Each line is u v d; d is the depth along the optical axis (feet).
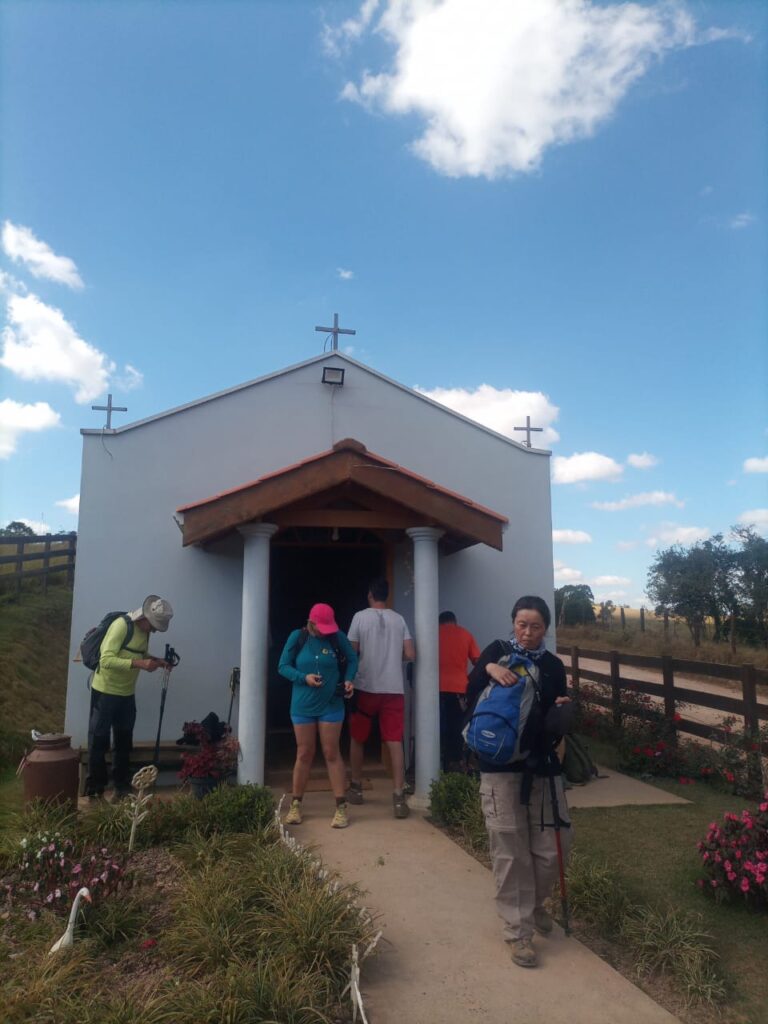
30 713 33.01
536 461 29.60
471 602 28.25
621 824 20.38
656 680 59.93
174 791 23.12
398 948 13.17
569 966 12.67
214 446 26.78
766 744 23.71
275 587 39.37
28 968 11.94
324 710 19.93
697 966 12.36
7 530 73.56
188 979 11.82
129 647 22.20
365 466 22.02
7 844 16.58
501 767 13.07
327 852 17.84
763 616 78.13
